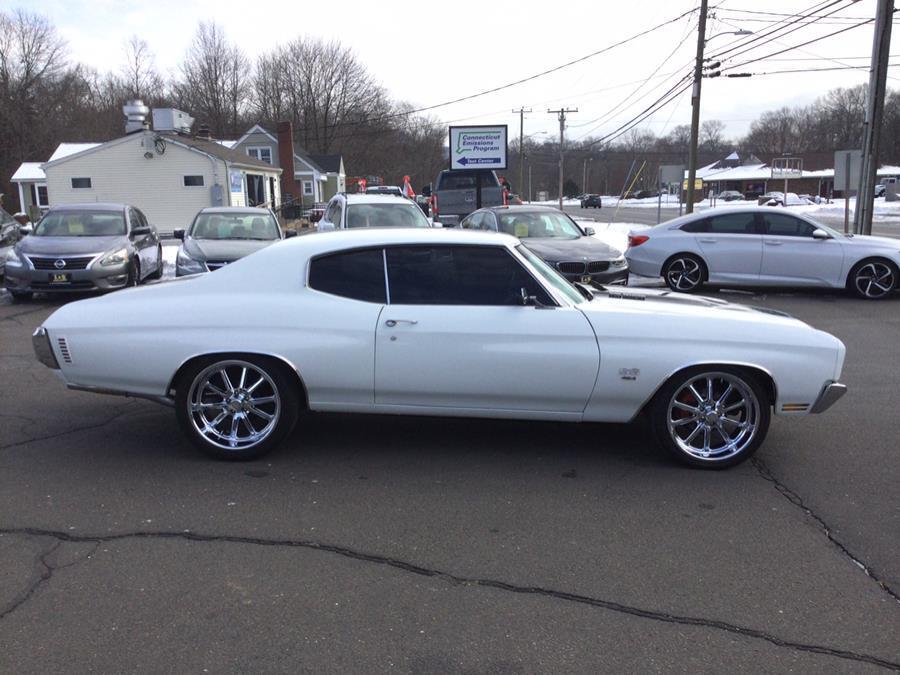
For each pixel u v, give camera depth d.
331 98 79.00
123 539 3.62
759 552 3.55
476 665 2.68
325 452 4.89
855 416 5.80
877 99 16.03
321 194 59.31
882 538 3.70
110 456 4.79
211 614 2.98
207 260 10.90
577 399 4.53
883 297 12.01
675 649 2.78
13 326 9.84
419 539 3.66
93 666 2.64
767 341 4.46
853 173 17.30
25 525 3.76
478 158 20.62
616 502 4.12
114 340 4.52
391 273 4.59
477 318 4.47
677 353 4.43
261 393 4.66
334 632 2.87
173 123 31.44
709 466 4.60
